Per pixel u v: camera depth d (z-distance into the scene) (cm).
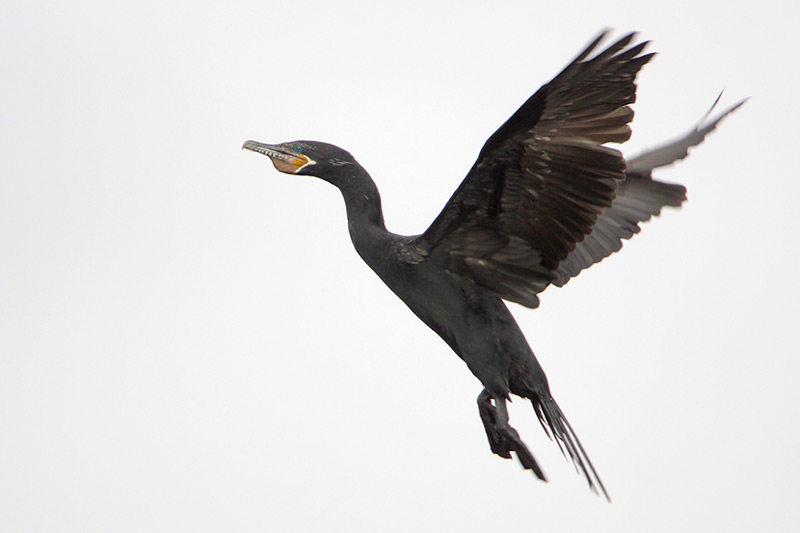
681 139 1509
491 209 1235
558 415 1290
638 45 1050
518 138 1161
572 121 1126
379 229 1344
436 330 1338
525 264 1260
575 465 1255
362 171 1360
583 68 1066
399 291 1327
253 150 1380
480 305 1301
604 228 1494
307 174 1364
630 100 1091
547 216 1217
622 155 1127
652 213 1494
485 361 1301
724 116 1501
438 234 1282
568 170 1166
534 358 1309
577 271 1488
